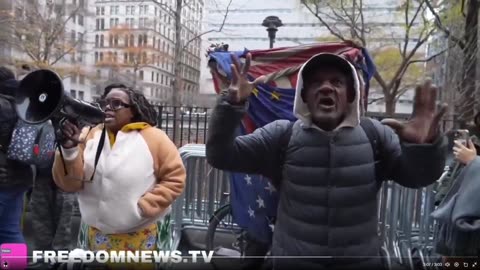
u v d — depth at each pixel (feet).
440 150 6.26
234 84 6.51
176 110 19.13
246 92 6.55
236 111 6.55
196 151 13.12
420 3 26.50
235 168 7.14
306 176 7.00
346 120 7.07
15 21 31.09
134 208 7.43
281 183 7.52
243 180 10.14
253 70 9.91
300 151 7.07
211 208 12.90
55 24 30.83
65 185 7.52
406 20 27.48
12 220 9.07
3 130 8.68
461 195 8.68
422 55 29.58
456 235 8.88
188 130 18.19
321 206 6.94
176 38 22.25
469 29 23.58
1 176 8.68
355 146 7.01
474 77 22.59
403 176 6.95
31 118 6.47
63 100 6.41
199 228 12.91
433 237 11.21
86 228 9.09
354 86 6.99
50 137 8.90
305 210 7.00
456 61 23.34
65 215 11.43
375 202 7.27
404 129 6.37
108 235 7.95
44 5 31.24
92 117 6.91
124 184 7.40
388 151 7.21
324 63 7.06
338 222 6.92
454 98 21.02
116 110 7.71
